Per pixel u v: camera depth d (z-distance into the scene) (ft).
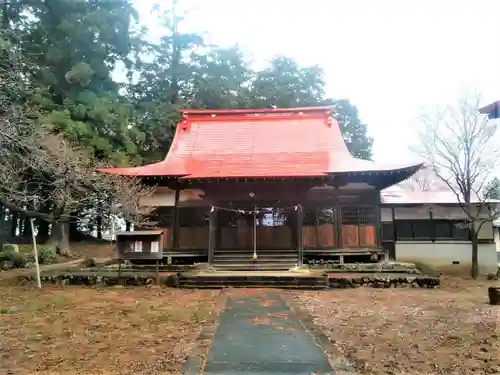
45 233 125.08
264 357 22.49
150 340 26.30
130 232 56.80
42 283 57.11
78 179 49.14
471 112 71.97
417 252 76.23
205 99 141.38
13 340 26.37
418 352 23.63
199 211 73.92
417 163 66.08
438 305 40.04
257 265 64.49
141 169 73.67
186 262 73.56
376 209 72.13
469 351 23.81
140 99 140.87
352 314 35.27
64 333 28.30
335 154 79.61
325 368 20.66
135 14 120.16
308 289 52.31
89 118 96.12
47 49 101.81
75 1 103.45
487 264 74.64
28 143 46.55
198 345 24.88
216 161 79.36
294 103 146.10
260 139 86.79
